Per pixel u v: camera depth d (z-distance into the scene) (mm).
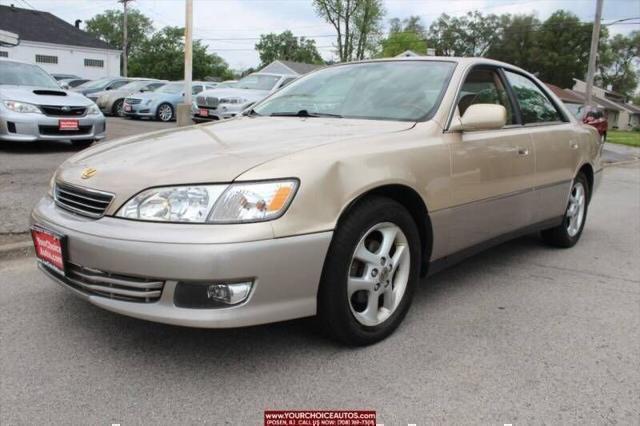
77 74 42250
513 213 4047
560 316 3553
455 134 3449
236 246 2393
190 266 2383
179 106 12281
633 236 5879
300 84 4285
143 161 2785
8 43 14773
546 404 2529
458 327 3324
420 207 3199
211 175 2539
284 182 2541
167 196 2506
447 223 3377
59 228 2730
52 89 9453
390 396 2551
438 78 3703
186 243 2393
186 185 2518
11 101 8656
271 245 2461
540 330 3322
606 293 4008
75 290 2738
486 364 2875
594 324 3439
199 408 2418
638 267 4691
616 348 3113
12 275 3955
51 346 2920
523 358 2955
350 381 2664
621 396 2615
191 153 2818
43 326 3145
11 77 9484
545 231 5180
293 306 2611
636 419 2438
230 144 2943
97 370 2699
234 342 3012
